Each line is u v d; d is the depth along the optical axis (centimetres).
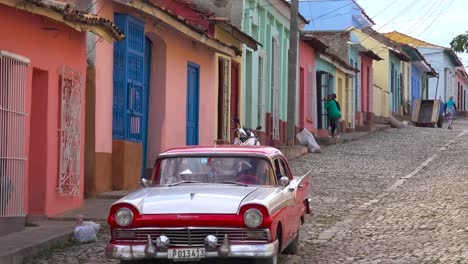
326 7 5025
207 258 897
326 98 3800
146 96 1995
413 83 6550
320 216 1590
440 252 1149
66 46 1462
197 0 2720
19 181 1255
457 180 2103
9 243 1133
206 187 1005
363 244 1256
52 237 1191
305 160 2764
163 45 2006
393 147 3309
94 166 1617
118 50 1722
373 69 5409
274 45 3244
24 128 1275
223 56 2558
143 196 964
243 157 1062
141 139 1844
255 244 900
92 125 1605
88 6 1575
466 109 9300
